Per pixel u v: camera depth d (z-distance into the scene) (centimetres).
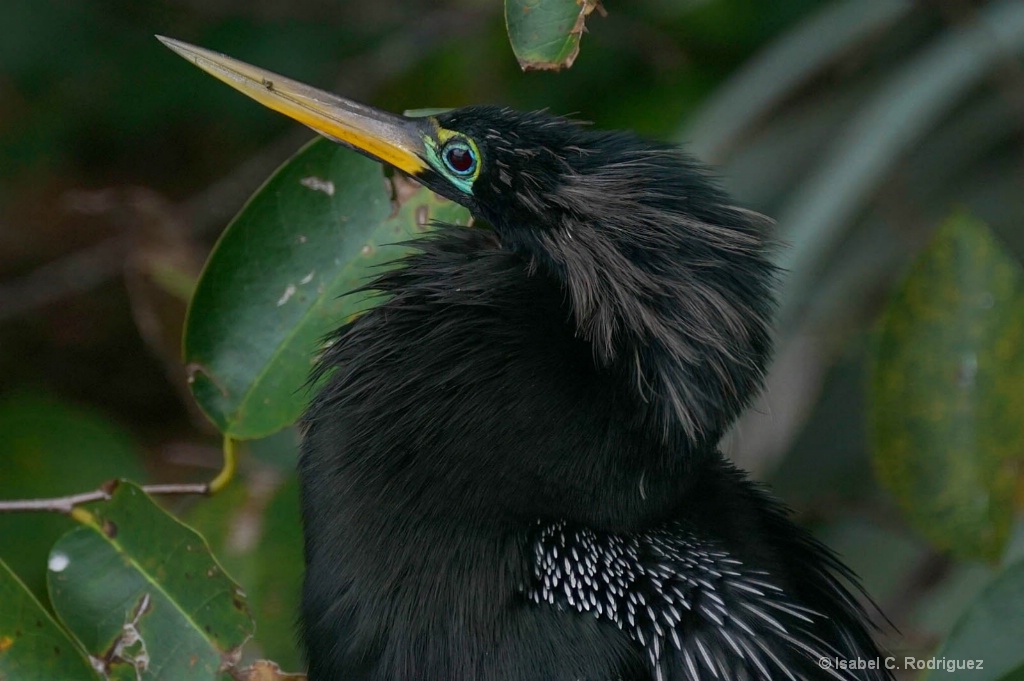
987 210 349
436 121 324
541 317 321
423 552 320
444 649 319
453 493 320
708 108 346
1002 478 329
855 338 347
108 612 322
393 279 323
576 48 319
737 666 320
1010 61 345
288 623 329
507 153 323
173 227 345
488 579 319
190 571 322
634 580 321
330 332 324
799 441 347
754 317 321
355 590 320
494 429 320
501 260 322
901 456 330
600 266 321
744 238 321
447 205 325
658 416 320
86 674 320
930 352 329
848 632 325
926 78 344
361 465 320
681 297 320
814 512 345
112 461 340
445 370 320
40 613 320
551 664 319
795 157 348
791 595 323
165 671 322
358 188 325
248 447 336
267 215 325
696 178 323
